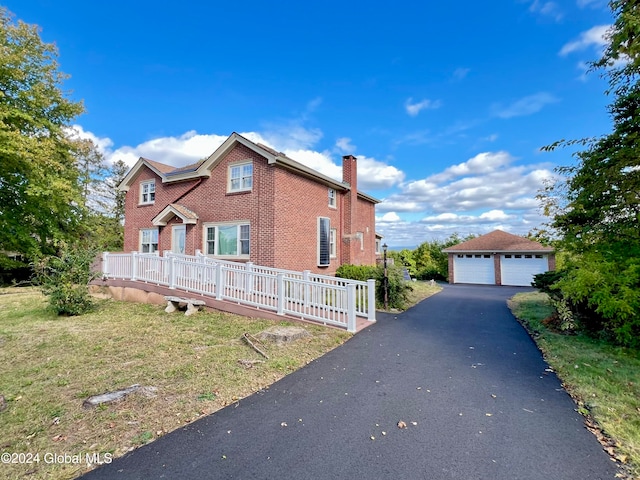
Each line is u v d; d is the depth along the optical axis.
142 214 17.16
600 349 5.88
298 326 7.52
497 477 2.50
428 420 3.42
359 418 3.46
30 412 3.53
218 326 7.70
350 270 15.16
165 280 10.69
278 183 12.90
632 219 6.30
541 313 9.51
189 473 2.53
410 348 6.18
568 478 2.49
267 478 2.48
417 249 32.78
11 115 14.21
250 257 13.16
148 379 4.48
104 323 8.00
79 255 9.41
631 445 2.90
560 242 7.54
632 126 6.14
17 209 16.72
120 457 2.75
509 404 3.80
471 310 10.59
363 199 20.44
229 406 3.72
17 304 10.82
